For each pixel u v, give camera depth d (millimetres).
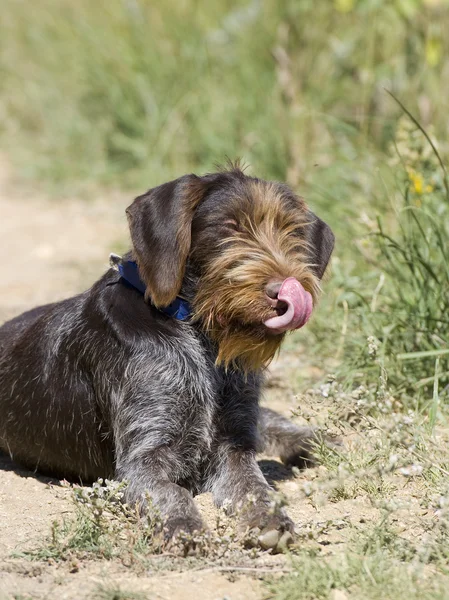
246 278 8273
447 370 10945
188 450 9031
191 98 21984
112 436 9039
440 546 7332
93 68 24109
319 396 10211
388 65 17250
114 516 8008
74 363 9195
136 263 8852
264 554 7477
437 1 15461
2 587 6855
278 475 9711
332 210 14609
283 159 18625
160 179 21031
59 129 24781
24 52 27828
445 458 8836
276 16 21578
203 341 8992
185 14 23484
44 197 22812
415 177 11906
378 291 11953
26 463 9805
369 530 7672
